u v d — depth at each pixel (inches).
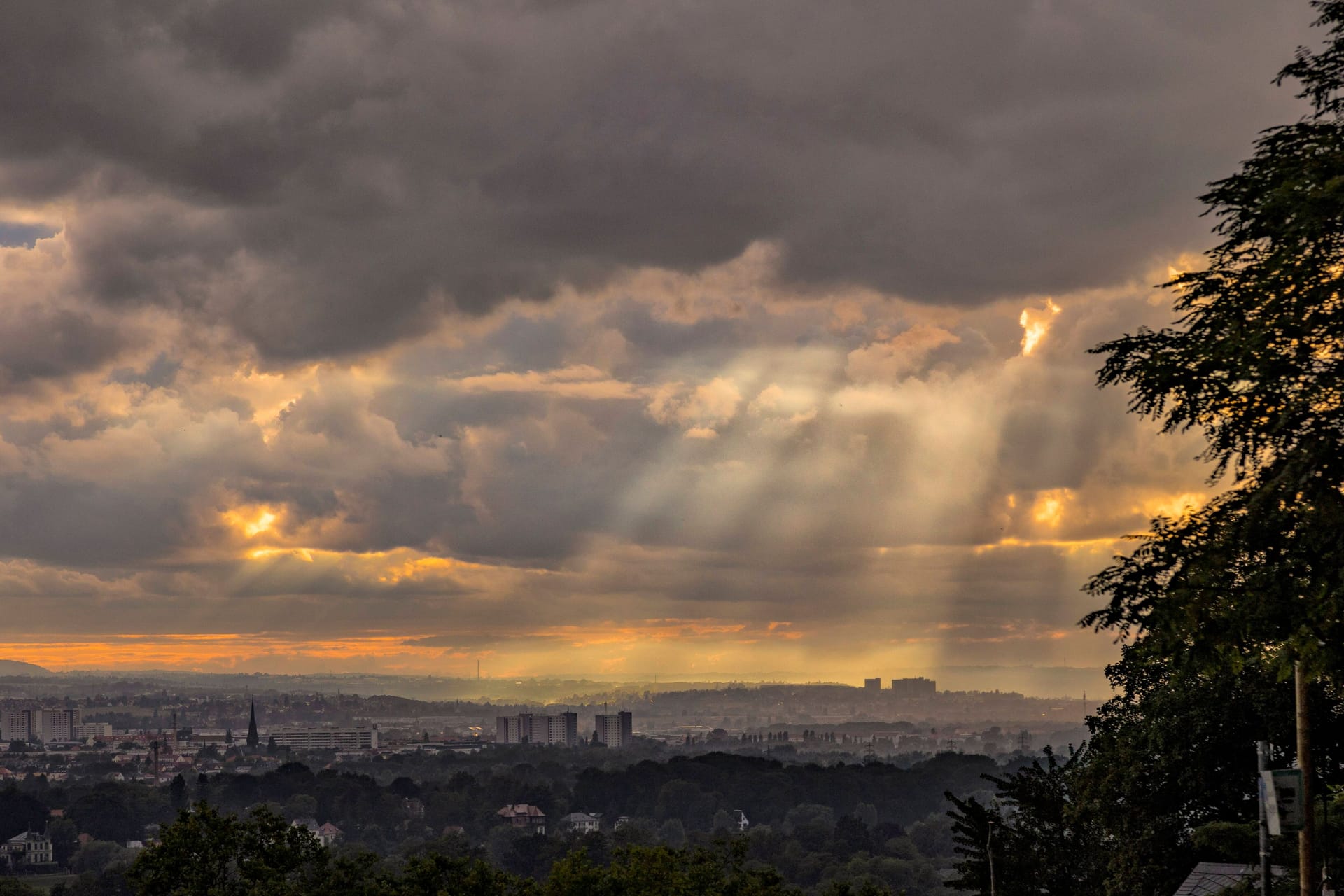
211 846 3253.0
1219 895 2768.2
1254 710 3309.5
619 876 3540.8
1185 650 1956.2
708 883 3644.2
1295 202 1759.4
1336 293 1750.7
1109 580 2004.2
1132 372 1991.9
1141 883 3491.6
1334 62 1921.8
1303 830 2060.8
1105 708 3681.1
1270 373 1770.4
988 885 4224.9
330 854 3469.5
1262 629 1845.5
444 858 3518.7
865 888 3971.5
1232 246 1947.6
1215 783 3410.4
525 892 3491.6
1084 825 3966.5
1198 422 1940.2
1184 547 1939.0
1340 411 1733.5
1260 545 1829.5
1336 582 1763.0
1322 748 3314.5
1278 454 1814.7
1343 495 1724.9
